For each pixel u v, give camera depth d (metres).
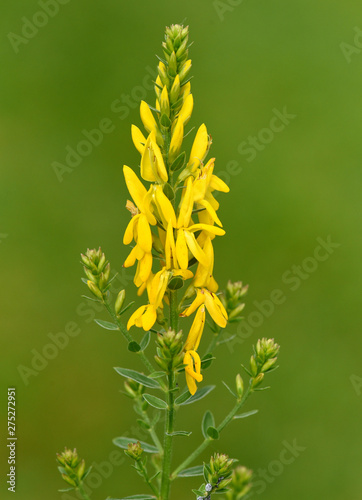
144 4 9.12
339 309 7.70
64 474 3.36
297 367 7.45
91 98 8.38
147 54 8.75
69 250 7.65
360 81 8.91
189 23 9.16
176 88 2.96
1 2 8.71
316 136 8.52
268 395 7.28
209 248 3.02
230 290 3.70
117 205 7.86
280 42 9.12
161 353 2.95
